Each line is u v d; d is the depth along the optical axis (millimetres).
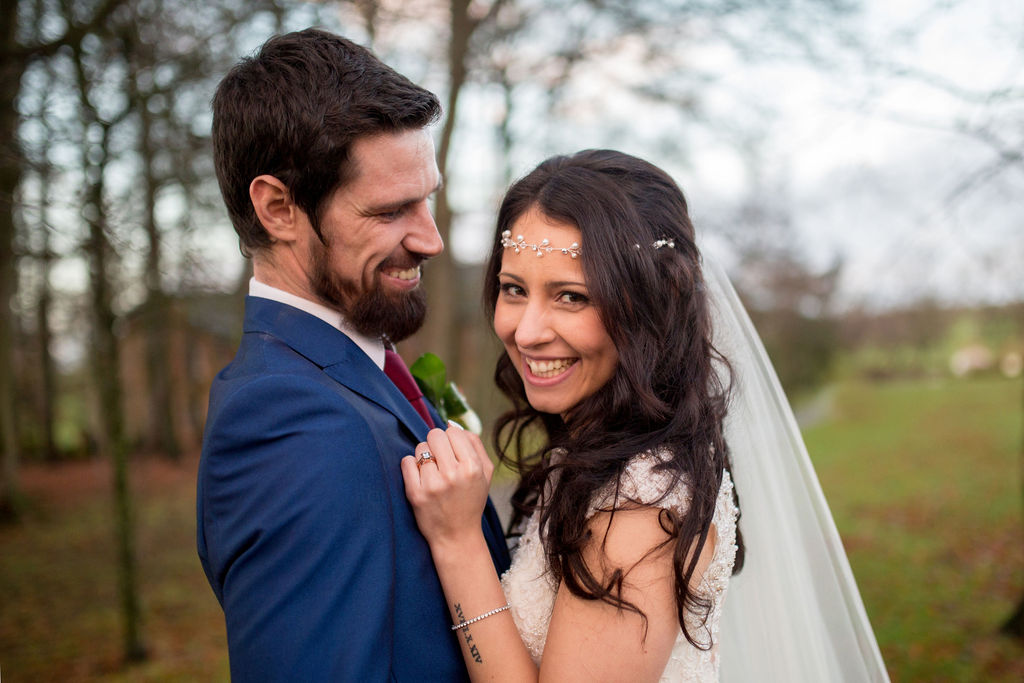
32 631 6906
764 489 1815
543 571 1476
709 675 1459
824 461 13523
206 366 16172
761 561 1790
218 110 1403
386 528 1217
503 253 1599
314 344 1388
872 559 7680
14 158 3568
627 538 1292
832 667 1796
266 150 1338
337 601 1120
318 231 1359
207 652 6406
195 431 17172
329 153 1312
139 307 5961
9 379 11273
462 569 1324
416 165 1392
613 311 1444
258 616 1127
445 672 1308
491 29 7371
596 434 1486
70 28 4062
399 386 1620
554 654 1287
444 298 8297
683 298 1545
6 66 3896
